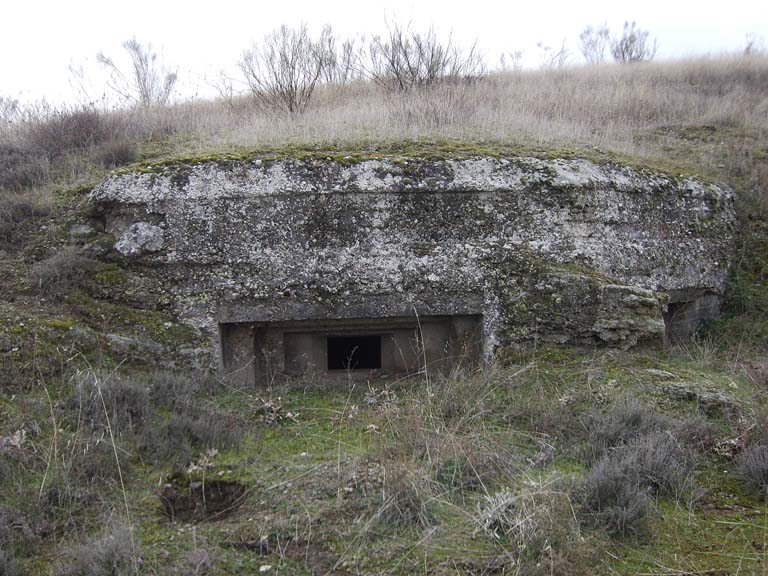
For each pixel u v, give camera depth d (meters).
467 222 5.61
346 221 5.49
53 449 3.88
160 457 4.00
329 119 7.47
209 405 4.69
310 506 3.55
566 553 3.20
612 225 5.94
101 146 7.54
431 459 3.84
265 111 8.90
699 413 4.59
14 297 5.17
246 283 5.35
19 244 5.73
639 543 3.40
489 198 5.67
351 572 3.14
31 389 4.48
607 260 5.85
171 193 5.45
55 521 3.44
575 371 5.13
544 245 5.69
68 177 6.79
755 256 6.80
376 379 5.68
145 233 5.41
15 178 6.70
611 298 5.46
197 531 3.39
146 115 8.70
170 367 5.12
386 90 10.33
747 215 7.09
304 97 9.66
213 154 5.90
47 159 7.13
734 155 8.01
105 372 4.65
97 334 4.99
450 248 5.54
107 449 3.93
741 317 6.41
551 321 5.44
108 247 5.52
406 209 5.55
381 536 3.35
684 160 7.71
